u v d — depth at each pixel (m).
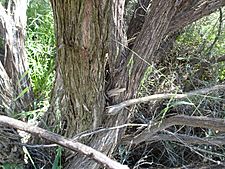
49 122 1.38
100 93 1.19
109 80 1.27
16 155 1.33
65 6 0.97
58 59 1.13
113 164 1.04
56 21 1.04
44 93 1.59
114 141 1.28
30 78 1.56
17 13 1.57
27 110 1.48
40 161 1.36
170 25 1.27
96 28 1.01
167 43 1.62
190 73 1.68
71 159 1.31
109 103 1.26
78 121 1.24
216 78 1.63
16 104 1.43
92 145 1.25
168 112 1.59
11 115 1.38
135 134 1.38
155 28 1.18
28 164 1.36
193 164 1.51
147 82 1.54
